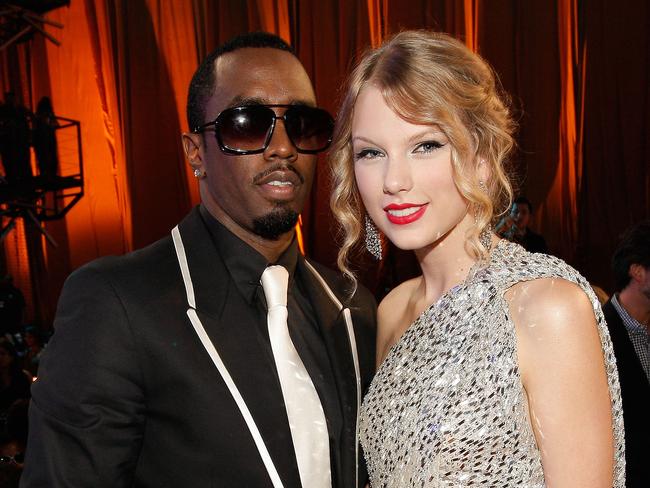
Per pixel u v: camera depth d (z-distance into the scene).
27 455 1.37
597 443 1.25
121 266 1.48
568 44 7.62
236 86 1.52
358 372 1.61
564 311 1.28
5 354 3.98
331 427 1.52
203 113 1.56
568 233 7.65
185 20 7.88
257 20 7.71
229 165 1.51
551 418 1.26
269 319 1.52
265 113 1.50
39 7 7.00
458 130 1.33
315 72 7.68
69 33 8.09
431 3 7.55
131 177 7.98
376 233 1.65
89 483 1.32
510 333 1.31
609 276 7.64
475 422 1.32
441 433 1.34
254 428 1.40
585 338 1.27
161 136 7.95
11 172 6.59
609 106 7.64
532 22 7.60
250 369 1.45
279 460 1.41
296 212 1.55
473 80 1.37
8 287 5.62
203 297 1.47
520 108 7.61
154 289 1.45
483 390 1.32
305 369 1.52
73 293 1.43
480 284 1.39
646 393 2.21
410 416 1.40
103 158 8.12
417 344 1.45
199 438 1.38
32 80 8.27
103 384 1.35
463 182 1.35
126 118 7.95
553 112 7.62
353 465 1.52
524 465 1.30
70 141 8.16
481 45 7.59
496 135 1.39
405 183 1.35
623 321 2.30
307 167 1.56
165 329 1.41
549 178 7.62
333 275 1.77
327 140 1.57
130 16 7.89
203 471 1.37
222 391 1.41
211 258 1.52
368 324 1.72
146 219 7.97
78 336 1.37
